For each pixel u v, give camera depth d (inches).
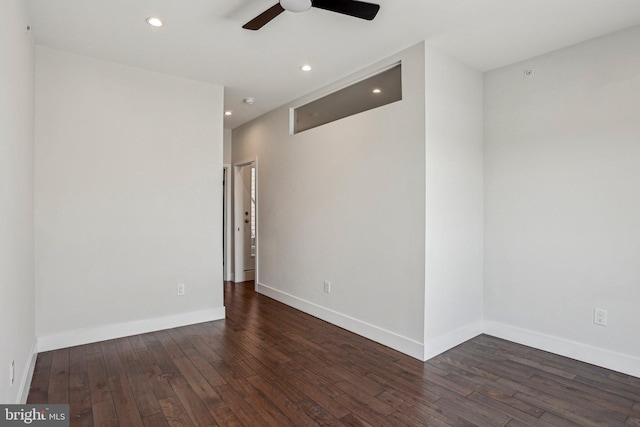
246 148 224.4
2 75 65.7
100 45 119.9
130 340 132.2
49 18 102.3
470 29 107.7
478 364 112.7
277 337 136.4
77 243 127.0
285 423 81.7
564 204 118.6
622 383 100.0
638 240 103.9
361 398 92.4
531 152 126.6
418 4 94.8
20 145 88.7
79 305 127.4
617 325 107.7
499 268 135.6
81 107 127.8
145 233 140.5
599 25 104.3
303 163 171.2
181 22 105.2
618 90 107.3
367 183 136.4
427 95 116.2
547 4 94.1
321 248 159.6
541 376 104.3
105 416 83.5
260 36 113.3
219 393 94.5
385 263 129.0
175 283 147.3
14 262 79.4
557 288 120.4
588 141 113.3
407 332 120.9
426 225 115.6
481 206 139.0
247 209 246.8
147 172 140.8
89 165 129.3
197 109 152.3
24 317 94.3
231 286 228.1
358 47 120.9
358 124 140.6
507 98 132.8
